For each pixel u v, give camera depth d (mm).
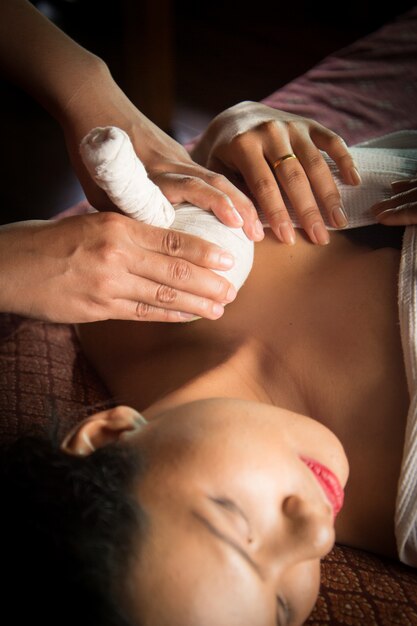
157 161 1018
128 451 765
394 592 868
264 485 735
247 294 1019
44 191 1929
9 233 895
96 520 696
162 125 2041
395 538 913
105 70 1134
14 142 2070
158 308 874
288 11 2416
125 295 858
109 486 721
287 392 960
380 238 989
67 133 1114
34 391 1106
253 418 788
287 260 1013
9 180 1965
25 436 776
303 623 838
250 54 2277
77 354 1202
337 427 917
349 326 935
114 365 1109
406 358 862
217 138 1093
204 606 682
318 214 964
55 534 686
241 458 744
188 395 924
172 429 777
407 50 1526
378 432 893
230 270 882
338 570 900
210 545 696
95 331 1145
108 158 758
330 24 2357
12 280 867
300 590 742
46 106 1146
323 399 931
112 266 843
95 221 859
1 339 1217
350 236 999
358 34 2312
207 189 903
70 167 1985
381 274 944
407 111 1426
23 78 1152
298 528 713
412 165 1031
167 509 716
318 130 1033
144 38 1885
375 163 1027
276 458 757
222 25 2385
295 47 2285
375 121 1423
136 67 1949
